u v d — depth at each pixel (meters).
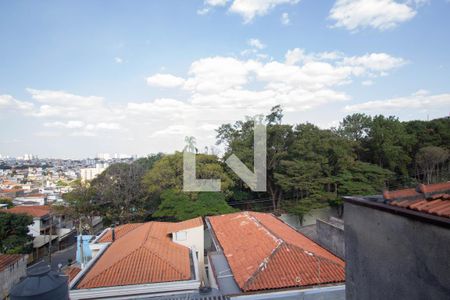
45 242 31.27
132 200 29.77
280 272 10.89
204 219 23.20
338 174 27.28
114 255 14.11
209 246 22.95
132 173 31.50
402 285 3.79
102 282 11.24
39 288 4.36
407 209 3.81
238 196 28.38
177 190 24.23
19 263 17.83
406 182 30.33
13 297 4.33
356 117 34.72
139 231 17.83
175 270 12.38
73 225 36.38
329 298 10.14
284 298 9.88
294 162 25.95
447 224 3.09
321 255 12.14
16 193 53.38
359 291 4.69
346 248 5.07
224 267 12.80
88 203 29.22
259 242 13.85
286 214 27.88
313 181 26.12
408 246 3.70
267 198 29.78
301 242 14.09
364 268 4.57
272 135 28.11
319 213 29.06
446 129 32.62
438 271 3.25
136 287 10.95
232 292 10.38
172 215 24.39
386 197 4.34
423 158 30.67
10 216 26.66
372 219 4.39
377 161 32.44
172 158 25.73
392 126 31.52
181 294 10.54
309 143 26.53
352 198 4.99
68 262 26.09
